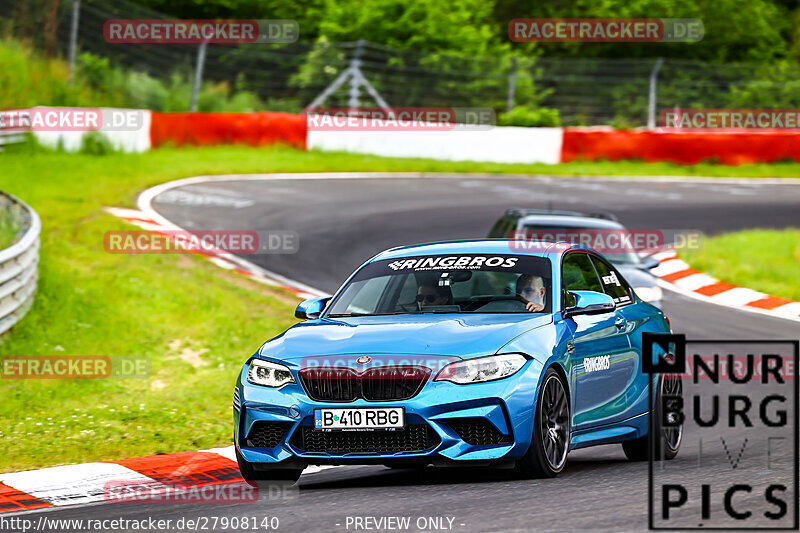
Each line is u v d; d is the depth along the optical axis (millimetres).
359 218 53375
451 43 91375
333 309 17750
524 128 77000
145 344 31141
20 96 68125
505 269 17578
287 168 66000
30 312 31797
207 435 21797
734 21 110812
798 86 92562
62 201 49281
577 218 32844
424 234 50312
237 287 38656
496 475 16156
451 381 14906
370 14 90438
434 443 14867
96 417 23516
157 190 55750
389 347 15242
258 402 15633
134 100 75750
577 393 16469
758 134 79625
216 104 78500
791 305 39844
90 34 79812
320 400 15211
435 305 17109
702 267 45781
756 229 56281
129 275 38062
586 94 98000
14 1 76438
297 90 85250
